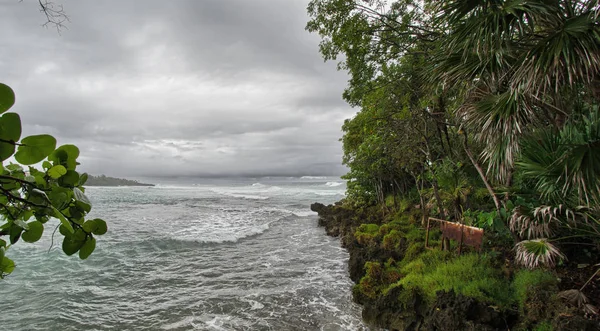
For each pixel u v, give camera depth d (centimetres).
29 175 86
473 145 860
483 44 445
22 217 90
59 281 903
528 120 456
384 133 993
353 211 1988
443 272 646
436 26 531
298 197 4416
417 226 1182
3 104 69
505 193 661
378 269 777
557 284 509
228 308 721
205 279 928
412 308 589
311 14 800
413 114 864
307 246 1373
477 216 812
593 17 367
